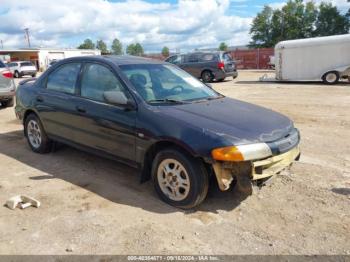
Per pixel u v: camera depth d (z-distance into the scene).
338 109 9.81
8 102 11.09
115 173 5.03
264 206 4.00
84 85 5.01
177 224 3.62
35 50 58.62
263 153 3.63
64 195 4.31
